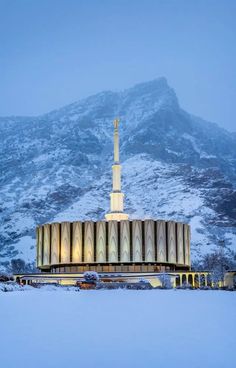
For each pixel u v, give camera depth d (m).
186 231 138.25
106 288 91.81
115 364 15.28
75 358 16.22
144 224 128.12
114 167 137.88
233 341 19.53
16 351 17.45
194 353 17.00
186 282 123.69
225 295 60.84
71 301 45.88
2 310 34.44
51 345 18.80
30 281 122.00
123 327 24.19
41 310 34.59
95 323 26.00
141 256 126.25
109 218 133.50
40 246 136.00
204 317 29.19
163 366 14.94
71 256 128.00
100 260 126.00
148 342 19.44
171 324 25.45
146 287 94.44
